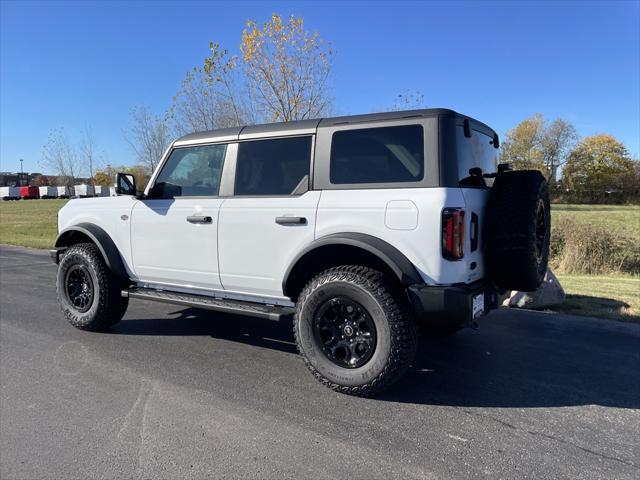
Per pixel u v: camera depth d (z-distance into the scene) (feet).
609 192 197.98
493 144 15.03
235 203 14.11
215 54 41.47
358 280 11.70
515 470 8.95
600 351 15.56
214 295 15.19
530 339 16.83
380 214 11.73
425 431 10.41
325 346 12.37
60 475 8.82
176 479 8.69
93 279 16.98
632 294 23.80
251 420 10.87
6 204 175.11
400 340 11.40
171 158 16.02
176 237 15.33
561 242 36.96
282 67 40.01
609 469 9.00
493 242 12.21
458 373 13.73
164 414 11.15
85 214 17.69
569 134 215.92
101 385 12.80
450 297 11.02
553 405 11.69
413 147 11.79
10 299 23.44
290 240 13.10
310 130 13.26
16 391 12.42
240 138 14.46
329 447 9.75
